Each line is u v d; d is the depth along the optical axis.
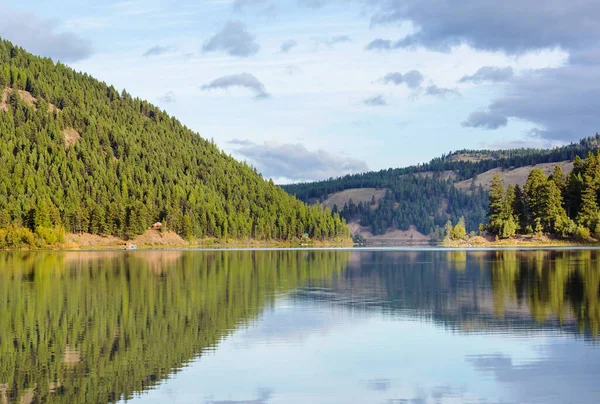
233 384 32.53
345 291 69.25
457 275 86.81
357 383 32.66
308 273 95.88
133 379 33.34
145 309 55.88
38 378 33.50
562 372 34.00
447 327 46.28
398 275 89.56
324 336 43.56
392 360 36.97
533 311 52.69
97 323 48.66
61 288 72.94
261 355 38.38
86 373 34.41
